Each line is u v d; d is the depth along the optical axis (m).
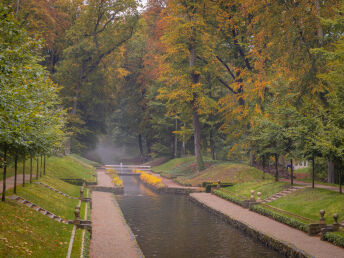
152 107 69.69
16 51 11.89
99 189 39.38
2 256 10.36
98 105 69.75
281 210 24.11
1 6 11.80
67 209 21.86
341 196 22.94
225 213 25.92
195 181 44.00
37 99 17.34
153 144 79.44
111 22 53.94
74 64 52.25
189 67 45.22
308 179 41.09
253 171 42.41
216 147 66.94
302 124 25.38
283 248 16.80
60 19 54.09
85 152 76.25
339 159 21.84
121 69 62.34
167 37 45.44
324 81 28.97
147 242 19.34
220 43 44.56
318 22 29.36
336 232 17.64
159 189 42.66
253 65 43.09
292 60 31.72
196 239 20.06
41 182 28.19
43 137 18.83
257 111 38.25
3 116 10.69
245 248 18.16
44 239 13.66
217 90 56.28
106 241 17.36
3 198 16.48
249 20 40.56
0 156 16.67
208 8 42.50
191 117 53.53
